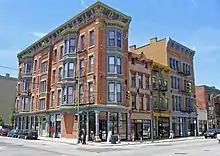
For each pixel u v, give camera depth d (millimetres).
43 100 43469
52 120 40406
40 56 46844
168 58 47250
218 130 46156
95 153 18969
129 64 37500
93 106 32094
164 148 23891
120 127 34094
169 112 44781
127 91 35500
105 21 35219
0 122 59281
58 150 20984
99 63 33406
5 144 25891
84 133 29562
